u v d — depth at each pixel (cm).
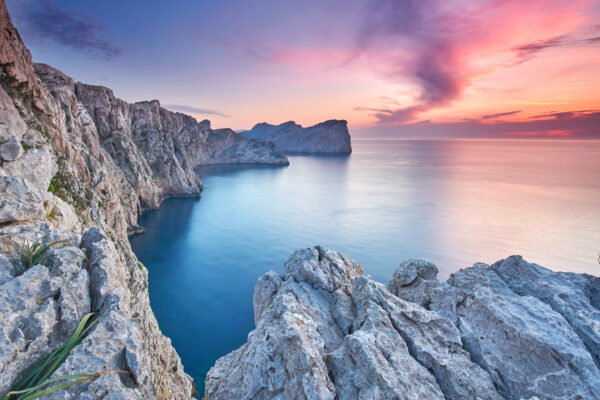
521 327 1112
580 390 921
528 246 6631
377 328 1181
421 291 1545
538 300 1243
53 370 634
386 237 7438
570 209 9506
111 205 4956
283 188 14250
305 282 1642
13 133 2200
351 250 6656
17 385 583
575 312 1179
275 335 1134
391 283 1781
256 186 14838
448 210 9756
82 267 902
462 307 1348
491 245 6756
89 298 824
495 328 1176
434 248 6675
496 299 1270
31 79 2927
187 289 4903
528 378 1013
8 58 2639
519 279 1409
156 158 11194
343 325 1370
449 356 1098
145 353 865
